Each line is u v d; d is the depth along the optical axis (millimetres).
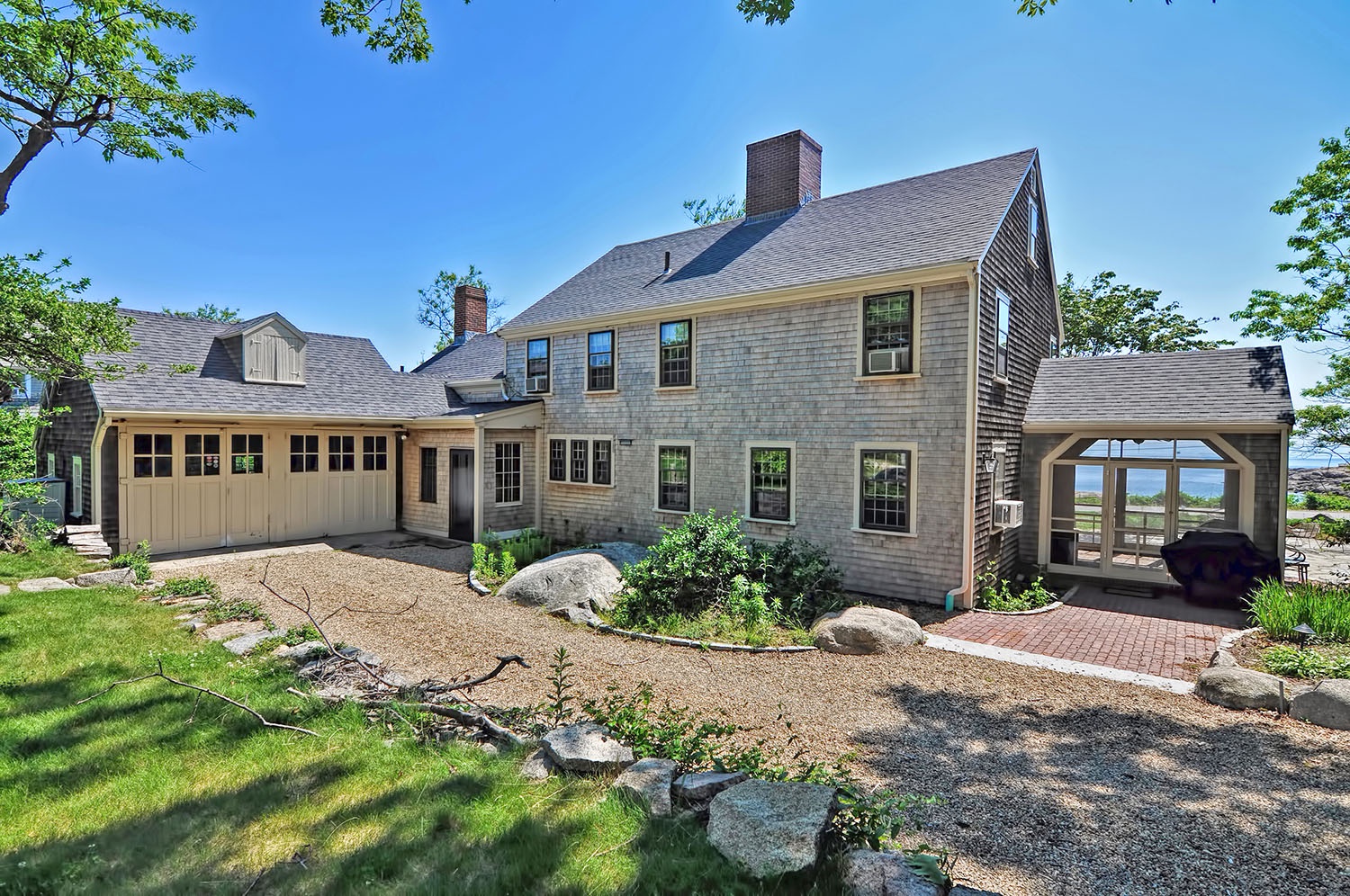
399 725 4535
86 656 5820
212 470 13117
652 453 13312
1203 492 12219
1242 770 4473
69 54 8391
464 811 3359
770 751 4734
